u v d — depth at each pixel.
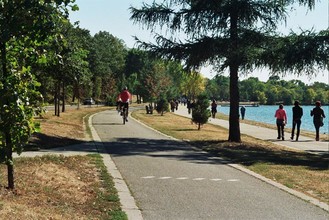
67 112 45.84
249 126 36.56
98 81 95.88
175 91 104.56
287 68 19.11
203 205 7.92
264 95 186.00
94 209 7.33
